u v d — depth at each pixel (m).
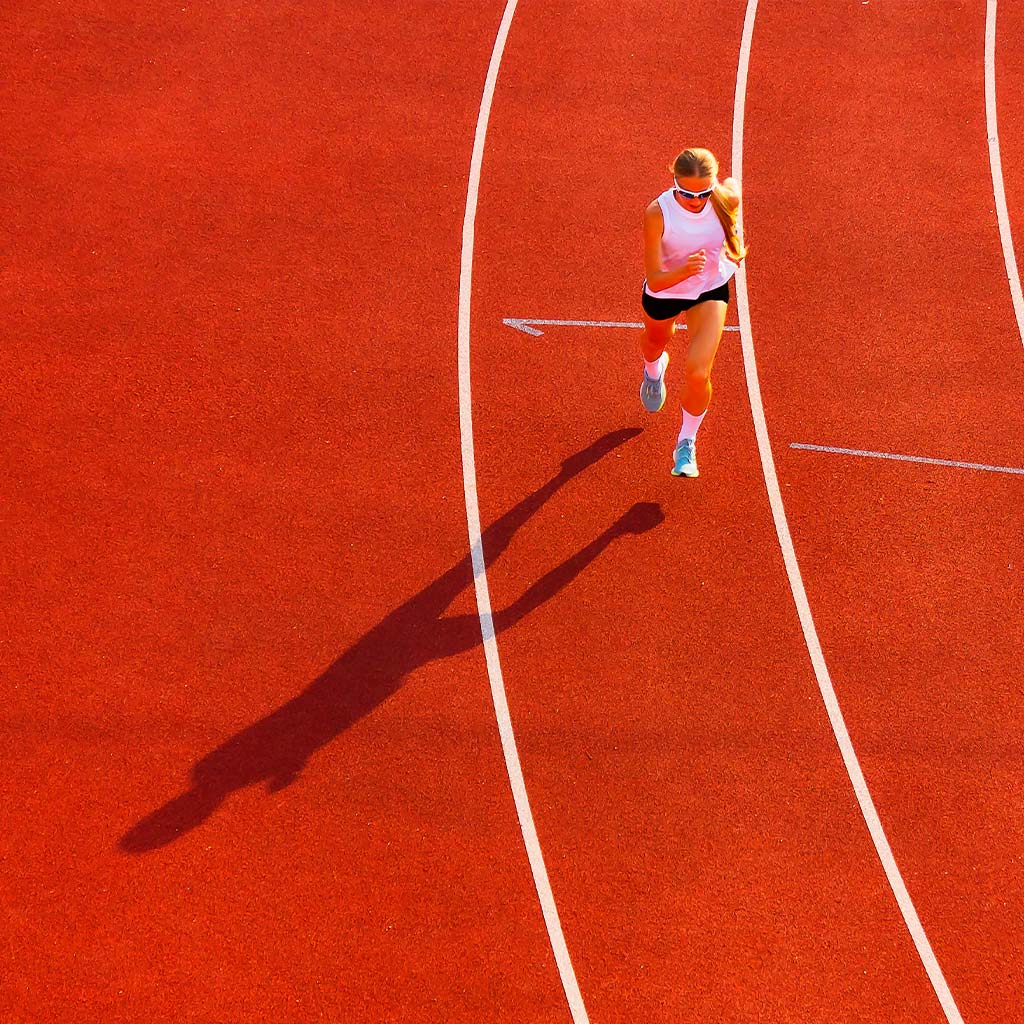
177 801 7.61
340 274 10.85
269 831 7.48
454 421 9.77
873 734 7.96
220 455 9.48
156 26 13.31
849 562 8.88
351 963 6.97
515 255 11.03
